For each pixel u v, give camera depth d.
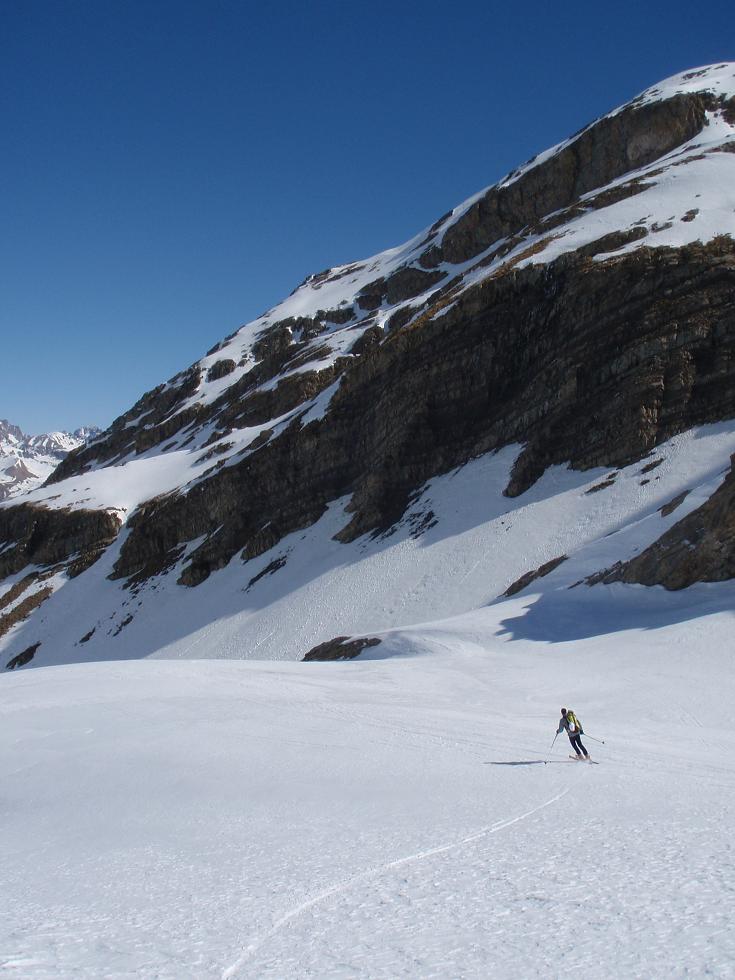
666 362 59.62
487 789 14.67
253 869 10.78
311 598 64.81
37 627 94.50
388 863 10.33
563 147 114.12
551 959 6.40
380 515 72.56
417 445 75.12
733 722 21.42
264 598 71.31
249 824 13.95
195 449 120.81
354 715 24.14
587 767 16.16
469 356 76.12
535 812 12.70
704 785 14.05
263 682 32.41
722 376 57.06
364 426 83.12
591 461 59.31
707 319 60.09
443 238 127.19
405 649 40.19
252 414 117.50
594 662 30.03
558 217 92.12
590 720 22.61
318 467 84.62
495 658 34.19
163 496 103.81
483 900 8.27
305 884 9.66
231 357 148.50
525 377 71.88
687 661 27.45
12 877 11.88
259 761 18.61
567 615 38.44
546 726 21.75
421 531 65.25
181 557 91.19
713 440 53.31
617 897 7.85
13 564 109.94
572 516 53.91
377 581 61.12
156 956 7.36
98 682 33.75
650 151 99.56
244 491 88.62
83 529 107.56
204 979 6.70
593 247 73.00
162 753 20.27
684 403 57.25
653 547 39.41
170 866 11.60
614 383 62.38
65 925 8.68
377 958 6.86
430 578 56.84
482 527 59.91
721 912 7.07
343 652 44.59
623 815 12.00
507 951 6.70
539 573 47.31
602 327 66.19
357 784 15.91
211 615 74.56
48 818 16.47
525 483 62.19
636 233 72.00
